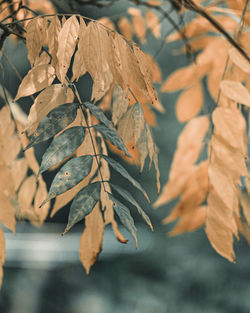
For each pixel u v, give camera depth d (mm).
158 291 4164
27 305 4195
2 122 1072
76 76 927
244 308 3902
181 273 4223
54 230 5605
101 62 903
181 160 1093
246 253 4016
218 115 1033
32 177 1113
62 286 4520
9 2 1108
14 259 4910
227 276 4125
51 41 903
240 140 1024
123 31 1380
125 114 971
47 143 2566
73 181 867
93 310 4180
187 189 1097
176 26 1205
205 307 3939
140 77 912
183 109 1199
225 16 1181
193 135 1090
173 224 4527
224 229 1025
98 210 956
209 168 1030
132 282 4359
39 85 917
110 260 4801
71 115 889
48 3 1275
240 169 1023
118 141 893
